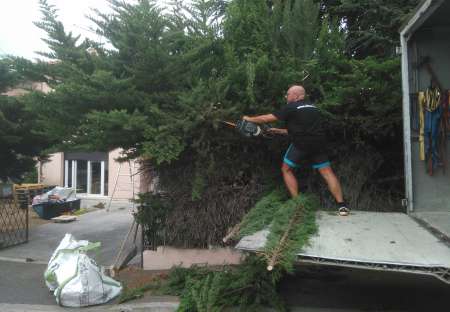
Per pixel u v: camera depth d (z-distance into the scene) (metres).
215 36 6.76
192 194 6.46
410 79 5.86
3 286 6.51
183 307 5.08
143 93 5.91
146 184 7.09
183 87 6.19
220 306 5.02
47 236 10.66
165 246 7.07
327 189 6.49
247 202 6.70
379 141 6.69
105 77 5.43
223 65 6.53
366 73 6.16
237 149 6.68
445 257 3.82
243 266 5.62
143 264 7.14
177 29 6.30
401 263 3.71
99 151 6.24
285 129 6.10
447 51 5.84
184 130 5.82
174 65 5.89
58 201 14.02
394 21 8.20
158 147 5.77
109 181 20.02
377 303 5.32
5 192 14.55
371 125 6.20
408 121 5.71
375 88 5.89
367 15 8.84
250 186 6.77
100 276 5.73
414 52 5.87
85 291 5.50
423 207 5.71
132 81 5.93
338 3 9.30
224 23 6.82
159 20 5.71
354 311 5.09
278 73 5.96
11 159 10.38
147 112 5.93
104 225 12.46
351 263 3.84
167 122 5.84
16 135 9.48
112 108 5.84
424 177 5.76
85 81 5.77
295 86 5.61
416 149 5.78
